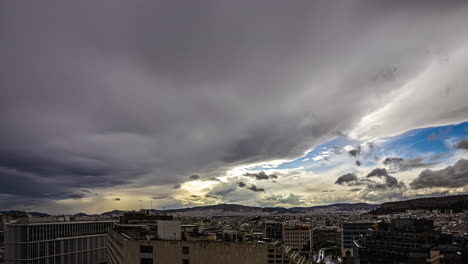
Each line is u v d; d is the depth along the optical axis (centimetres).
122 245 11925
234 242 10438
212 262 10475
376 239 19300
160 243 10906
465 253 15875
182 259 10688
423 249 16550
